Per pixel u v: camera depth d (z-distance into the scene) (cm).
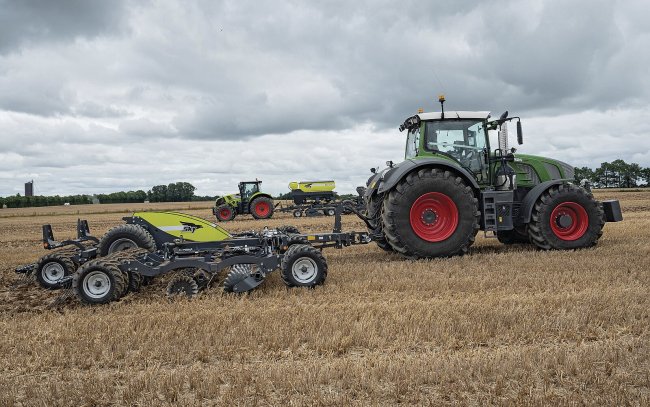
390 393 377
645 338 476
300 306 632
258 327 535
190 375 414
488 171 1048
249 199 2869
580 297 610
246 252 802
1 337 547
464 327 510
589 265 821
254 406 360
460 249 957
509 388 381
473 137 1052
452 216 960
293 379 397
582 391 370
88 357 479
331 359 451
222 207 2833
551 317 538
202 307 648
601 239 1174
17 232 2700
